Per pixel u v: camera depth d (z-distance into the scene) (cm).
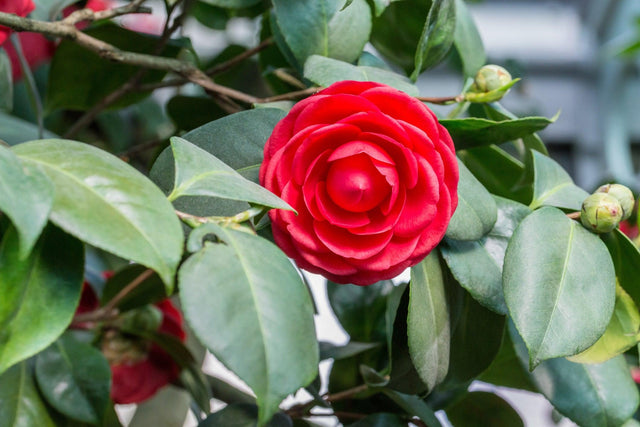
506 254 60
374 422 70
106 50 68
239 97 69
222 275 53
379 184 58
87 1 86
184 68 69
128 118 112
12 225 53
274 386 52
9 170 50
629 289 64
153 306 81
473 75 75
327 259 58
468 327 66
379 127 58
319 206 58
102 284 86
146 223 52
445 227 58
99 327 82
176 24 76
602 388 69
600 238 63
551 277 59
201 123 81
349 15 69
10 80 75
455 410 77
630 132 162
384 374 75
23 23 64
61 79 81
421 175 58
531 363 58
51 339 53
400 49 76
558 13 171
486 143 66
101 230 51
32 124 100
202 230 54
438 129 58
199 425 67
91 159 53
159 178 60
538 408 148
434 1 64
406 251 58
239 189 55
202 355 88
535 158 67
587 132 166
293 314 53
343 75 64
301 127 58
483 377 75
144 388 82
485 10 170
